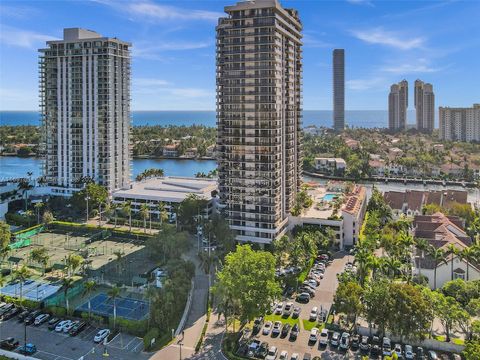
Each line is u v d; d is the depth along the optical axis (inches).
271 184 6776.6
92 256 6850.4
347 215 7175.2
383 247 6732.3
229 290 4357.8
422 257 5895.7
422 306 4065.0
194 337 4411.9
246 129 6845.5
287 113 7470.5
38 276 5974.4
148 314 4872.0
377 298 4202.8
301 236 6289.4
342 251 7052.2
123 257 6801.2
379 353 4109.3
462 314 4170.8
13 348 4210.1
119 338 4426.7
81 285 5511.8
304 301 5172.2
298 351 4146.2
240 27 6747.1
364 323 4655.5
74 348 4224.9
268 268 4537.4
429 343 4237.2
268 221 6806.1
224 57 7081.7
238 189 6953.7
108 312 4945.9
